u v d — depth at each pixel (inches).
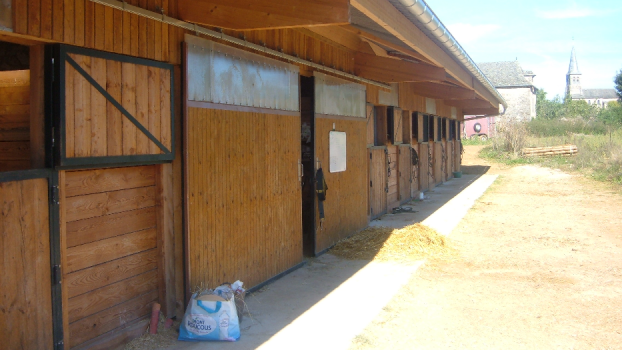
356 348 169.2
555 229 381.7
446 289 235.6
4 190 124.4
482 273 263.0
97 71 147.0
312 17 165.3
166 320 178.1
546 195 577.0
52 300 137.5
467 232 370.6
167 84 175.2
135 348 161.9
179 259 183.3
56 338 138.4
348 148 338.0
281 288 234.7
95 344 152.3
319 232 294.5
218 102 199.0
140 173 171.0
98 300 155.5
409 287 237.9
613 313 204.8
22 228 129.3
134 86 160.7
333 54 311.7
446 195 593.3
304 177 337.7
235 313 175.8
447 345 173.5
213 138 196.1
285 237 256.7
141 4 160.7
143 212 172.7
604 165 759.7
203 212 190.5
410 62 335.3
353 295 225.3
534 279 252.4
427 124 631.8
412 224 371.9
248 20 173.8
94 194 153.0
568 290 234.8
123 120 156.8
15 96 157.2
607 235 358.9
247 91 219.3
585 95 4845.0
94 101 146.4
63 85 136.3
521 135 1112.8
